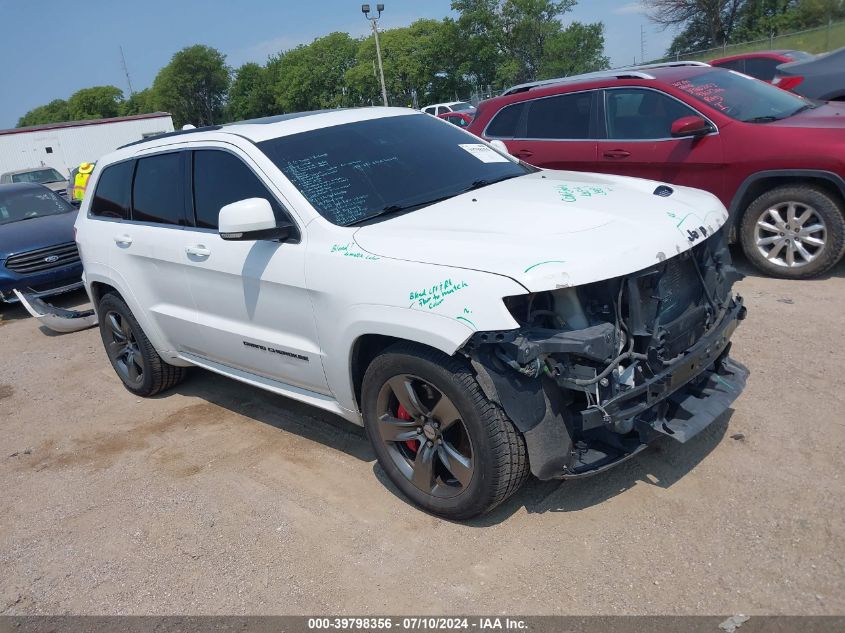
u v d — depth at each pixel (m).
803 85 8.71
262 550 3.35
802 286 5.73
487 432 2.95
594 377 2.82
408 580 3.00
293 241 3.62
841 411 3.76
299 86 71.88
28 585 3.38
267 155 3.86
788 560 2.78
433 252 3.06
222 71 92.00
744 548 2.88
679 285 3.24
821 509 3.03
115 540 3.62
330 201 3.65
